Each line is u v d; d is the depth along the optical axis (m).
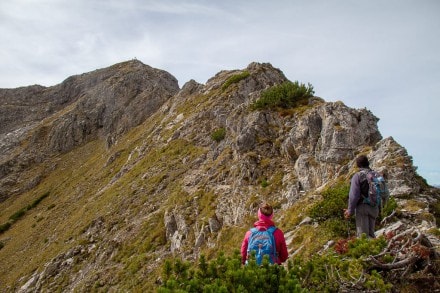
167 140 55.25
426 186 16.89
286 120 31.64
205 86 72.12
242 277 6.48
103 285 30.20
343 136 22.98
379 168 16.89
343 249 9.76
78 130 123.81
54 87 184.50
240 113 38.78
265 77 56.31
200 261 7.28
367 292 7.23
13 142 133.62
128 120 104.44
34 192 98.50
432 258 8.52
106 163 74.19
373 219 10.11
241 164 29.78
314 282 7.55
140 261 30.33
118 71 155.88
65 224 53.97
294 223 17.34
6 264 55.69
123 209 42.41
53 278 36.62
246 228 23.25
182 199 33.09
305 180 23.61
